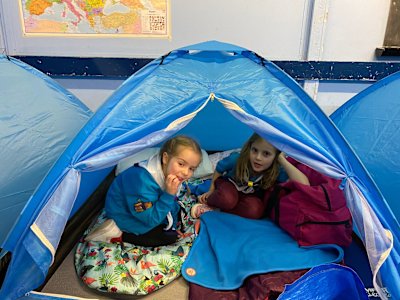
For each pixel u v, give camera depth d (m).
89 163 0.93
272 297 1.03
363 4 1.71
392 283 0.95
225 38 1.80
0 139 1.21
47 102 1.45
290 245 1.22
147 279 1.12
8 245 0.93
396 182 1.28
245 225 1.35
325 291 1.04
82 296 1.08
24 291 0.97
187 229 1.39
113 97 1.00
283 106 1.02
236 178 1.46
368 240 0.96
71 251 1.28
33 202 0.93
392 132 1.35
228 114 1.83
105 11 1.76
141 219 1.24
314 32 1.74
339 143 1.00
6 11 1.77
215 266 1.19
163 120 0.99
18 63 1.49
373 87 1.56
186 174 1.22
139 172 1.24
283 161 1.40
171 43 1.81
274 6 1.73
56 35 1.81
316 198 1.23
